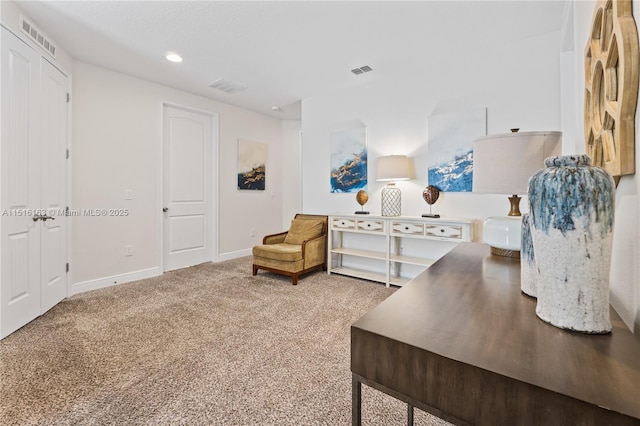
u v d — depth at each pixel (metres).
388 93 3.58
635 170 0.69
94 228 3.23
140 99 3.63
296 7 2.27
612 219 0.58
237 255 4.86
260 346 1.97
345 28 2.55
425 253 3.38
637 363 0.49
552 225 0.61
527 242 0.82
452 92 3.13
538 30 2.58
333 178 4.06
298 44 2.81
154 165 3.78
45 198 2.57
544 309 0.65
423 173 3.35
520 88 2.77
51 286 2.65
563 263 0.60
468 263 1.21
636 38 0.69
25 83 2.30
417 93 3.37
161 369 1.71
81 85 3.11
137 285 3.35
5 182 2.11
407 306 0.74
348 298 2.90
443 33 2.64
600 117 1.03
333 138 4.05
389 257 3.28
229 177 4.73
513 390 0.45
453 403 0.51
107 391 1.51
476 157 1.33
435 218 2.99
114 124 3.39
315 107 4.25
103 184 3.30
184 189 4.18
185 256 4.21
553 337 0.57
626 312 0.73
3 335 2.07
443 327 0.62
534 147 1.16
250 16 2.37
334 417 1.35
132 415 1.35
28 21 2.33
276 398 1.47
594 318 0.58
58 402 1.43
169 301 2.83
